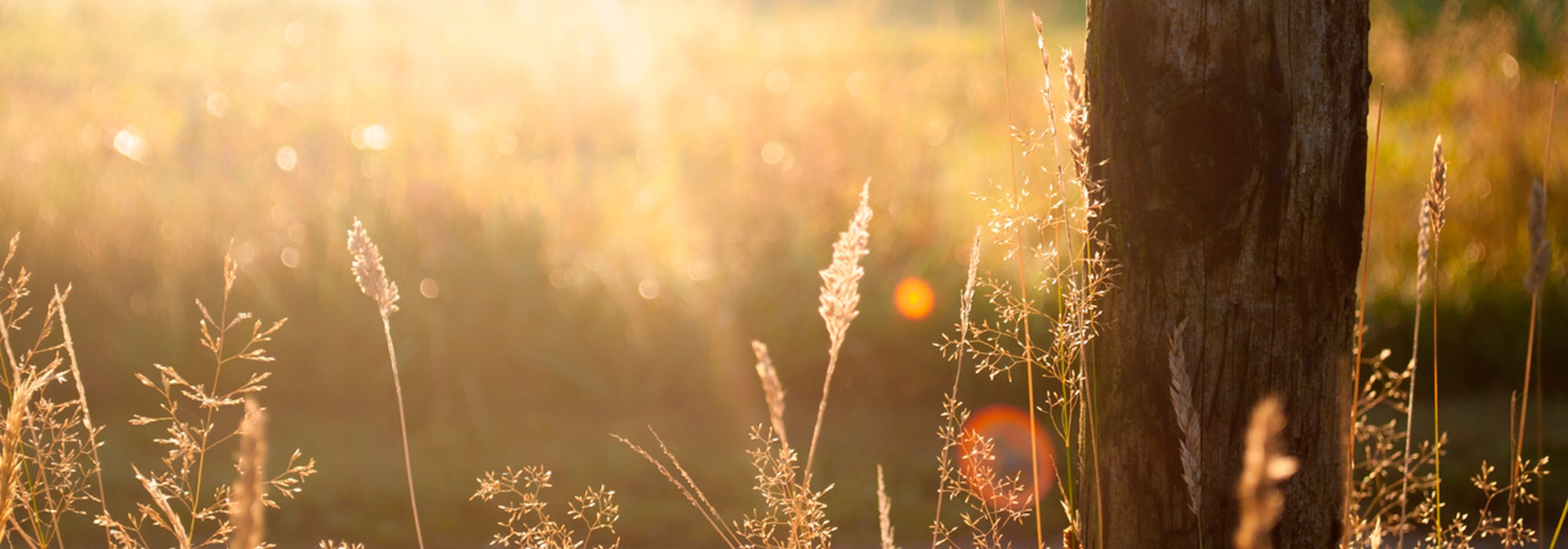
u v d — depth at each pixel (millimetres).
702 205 7289
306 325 6074
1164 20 1705
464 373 5977
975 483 2100
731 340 6238
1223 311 1726
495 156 7859
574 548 2252
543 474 2242
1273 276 1711
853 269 1674
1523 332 6121
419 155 7367
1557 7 10344
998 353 1917
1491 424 5324
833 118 8367
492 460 5074
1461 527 2402
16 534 4012
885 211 7152
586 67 9484
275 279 6211
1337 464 1796
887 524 1539
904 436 5496
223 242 6336
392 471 4895
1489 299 6297
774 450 5219
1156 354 1769
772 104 9000
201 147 7297
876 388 6121
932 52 12203
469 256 6270
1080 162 1739
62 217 6324
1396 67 11086
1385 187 7590
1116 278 1803
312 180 6852
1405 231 7109
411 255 6316
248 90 8805
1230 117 1684
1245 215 1698
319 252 6273
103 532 4094
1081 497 1933
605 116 9250
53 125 7906
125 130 7621
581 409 6031
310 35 9570
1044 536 4102
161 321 6027
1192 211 1714
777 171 7629
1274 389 1732
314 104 8297
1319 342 1744
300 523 4375
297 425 5625
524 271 6289
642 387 6121
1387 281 6633
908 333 6176
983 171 7754
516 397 6027
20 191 6402
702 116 9273
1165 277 1748
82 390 2004
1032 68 10930
